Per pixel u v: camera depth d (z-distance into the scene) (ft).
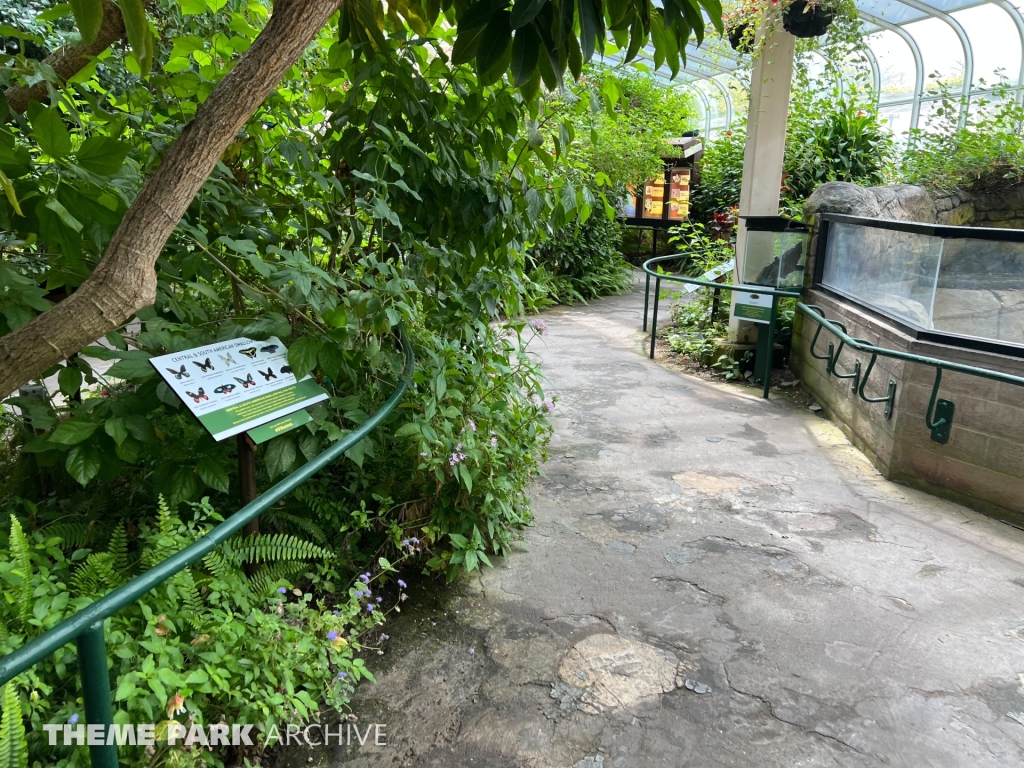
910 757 6.17
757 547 9.87
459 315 9.46
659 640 7.81
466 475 8.27
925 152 24.84
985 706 6.80
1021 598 8.63
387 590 8.60
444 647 7.67
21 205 5.71
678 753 6.22
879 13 27.61
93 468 5.95
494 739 6.38
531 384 13.35
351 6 7.54
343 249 7.68
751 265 17.94
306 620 6.95
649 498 11.46
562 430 14.69
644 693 6.97
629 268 37.06
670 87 37.14
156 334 6.63
